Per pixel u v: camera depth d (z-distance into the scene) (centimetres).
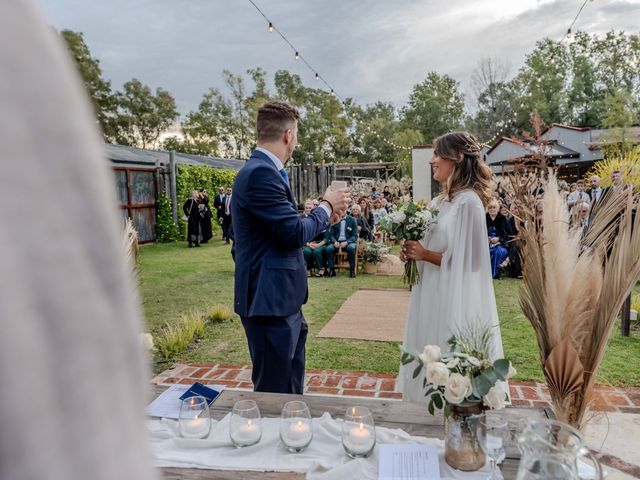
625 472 230
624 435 264
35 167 20
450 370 147
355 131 5119
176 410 193
